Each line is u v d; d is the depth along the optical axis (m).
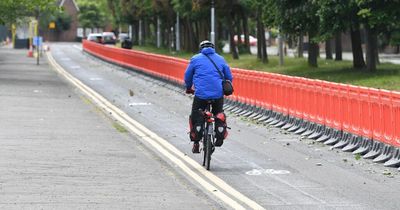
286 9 76.25
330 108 38.06
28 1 88.62
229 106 56.25
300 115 42.34
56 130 42.31
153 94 71.81
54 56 169.38
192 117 30.56
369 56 76.81
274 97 46.94
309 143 38.25
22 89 72.25
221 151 35.28
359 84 65.19
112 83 86.50
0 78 88.75
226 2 117.75
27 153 33.28
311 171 29.75
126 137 40.47
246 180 27.72
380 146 32.44
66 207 22.25
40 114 50.72
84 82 87.31
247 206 23.05
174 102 63.38
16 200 23.08
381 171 29.83
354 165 31.31
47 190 24.88
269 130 43.88
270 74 47.59
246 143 38.16
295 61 109.69
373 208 22.88
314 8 72.75
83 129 43.19
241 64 107.31
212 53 30.34
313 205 23.27
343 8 66.88
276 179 27.94
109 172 28.89
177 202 23.50
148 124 47.03
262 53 111.00
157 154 34.28
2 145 35.72
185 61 72.12
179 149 36.03
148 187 26.03
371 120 33.28
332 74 77.38
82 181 26.78
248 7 110.75
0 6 88.44
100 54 150.00
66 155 33.03
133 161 31.91
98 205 22.67
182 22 175.50
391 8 64.62
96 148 35.59
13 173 27.97
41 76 96.25
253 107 51.12
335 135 37.38
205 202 23.66
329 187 26.36
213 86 29.81
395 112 30.89
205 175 28.72
